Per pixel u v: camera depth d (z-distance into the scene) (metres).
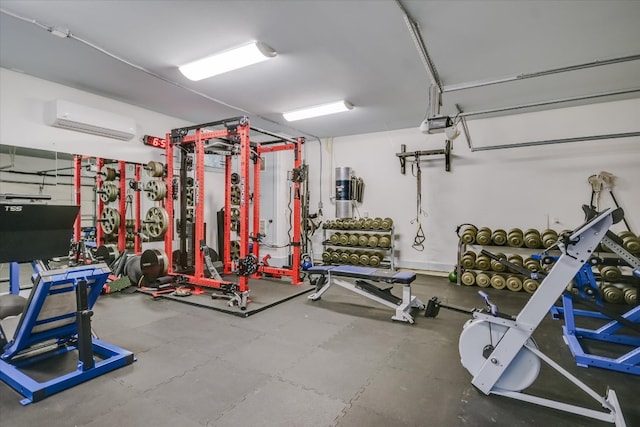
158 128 5.49
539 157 5.12
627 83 3.98
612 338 2.88
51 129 4.25
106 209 4.88
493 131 5.43
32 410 1.87
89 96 4.54
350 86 4.16
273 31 2.91
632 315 2.86
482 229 5.09
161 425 1.76
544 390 2.13
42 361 2.48
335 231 6.87
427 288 4.96
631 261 2.07
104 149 4.83
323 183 7.10
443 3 2.50
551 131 5.03
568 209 4.95
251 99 4.65
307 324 3.35
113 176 4.93
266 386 2.16
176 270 4.86
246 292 3.79
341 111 5.08
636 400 2.02
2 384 2.14
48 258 2.60
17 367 2.37
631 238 3.92
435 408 1.92
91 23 2.80
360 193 6.56
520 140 5.25
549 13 2.62
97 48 3.19
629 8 2.55
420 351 2.71
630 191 4.57
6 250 2.37
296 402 1.98
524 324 1.95
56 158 4.32
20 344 2.25
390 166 6.38
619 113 4.62
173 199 4.72
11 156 3.93
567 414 1.86
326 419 1.82
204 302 3.98
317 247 7.16
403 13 2.47
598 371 2.38
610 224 1.80
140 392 2.07
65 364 2.44
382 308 3.91
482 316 2.07
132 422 1.79
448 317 3.59
